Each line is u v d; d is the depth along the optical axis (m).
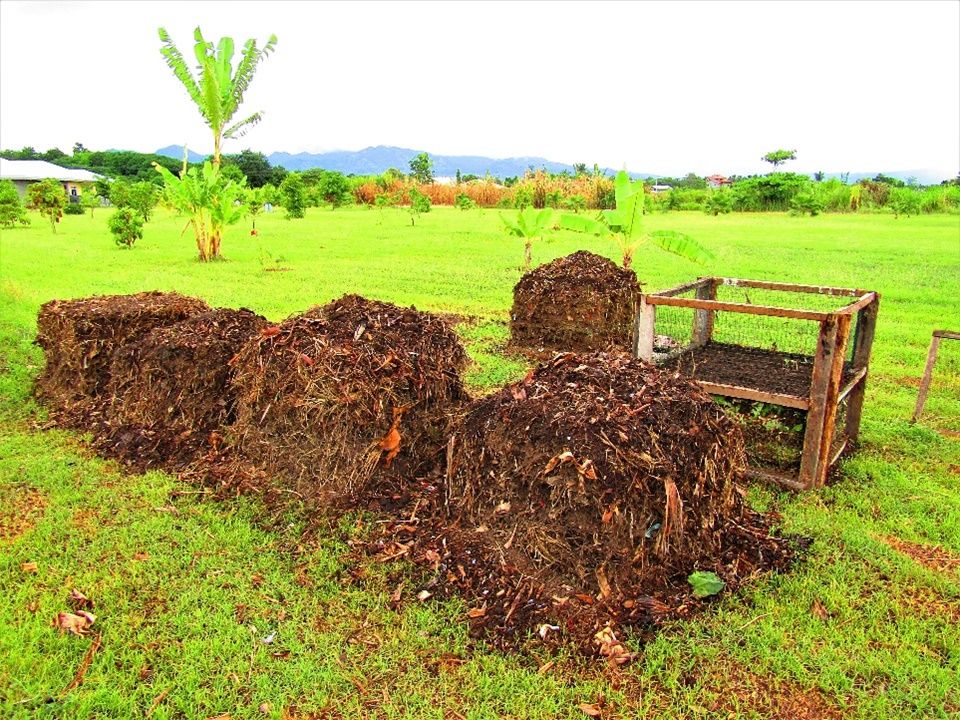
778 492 4.42
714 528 3.58
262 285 12.14
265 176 60.69
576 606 3.08
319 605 3.21
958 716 2.59
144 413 5.10
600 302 7.60
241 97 16.47
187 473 4.46
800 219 34.34
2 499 4.16
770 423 5.19
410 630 3.04
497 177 53.28
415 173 51.41
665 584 3.28
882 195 42.69
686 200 45.50
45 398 5.89
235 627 3.02
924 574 3.46
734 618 3.12
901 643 2.99
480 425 3.75
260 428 4.37
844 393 4.48
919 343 8.45
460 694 2.69
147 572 3.43
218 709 2.59
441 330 4.98
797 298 8.41
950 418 5.86
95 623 3.05
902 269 14.70
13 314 8.85
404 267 14.79
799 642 2.98
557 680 2.75
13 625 3.01
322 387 4.18
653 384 3.76
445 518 3.74
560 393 3.66
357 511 3.99
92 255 16.39
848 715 2.60
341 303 4.97
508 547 3.32
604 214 10.27
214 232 15.78
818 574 3.48
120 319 5.80
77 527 3.86
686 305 4.64
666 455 3.40
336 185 43.22
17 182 50.44
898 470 4.77
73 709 2.56
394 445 4.20
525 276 8.07
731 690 2.73
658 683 2.76
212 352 4.98
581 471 3.23
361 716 2.59
